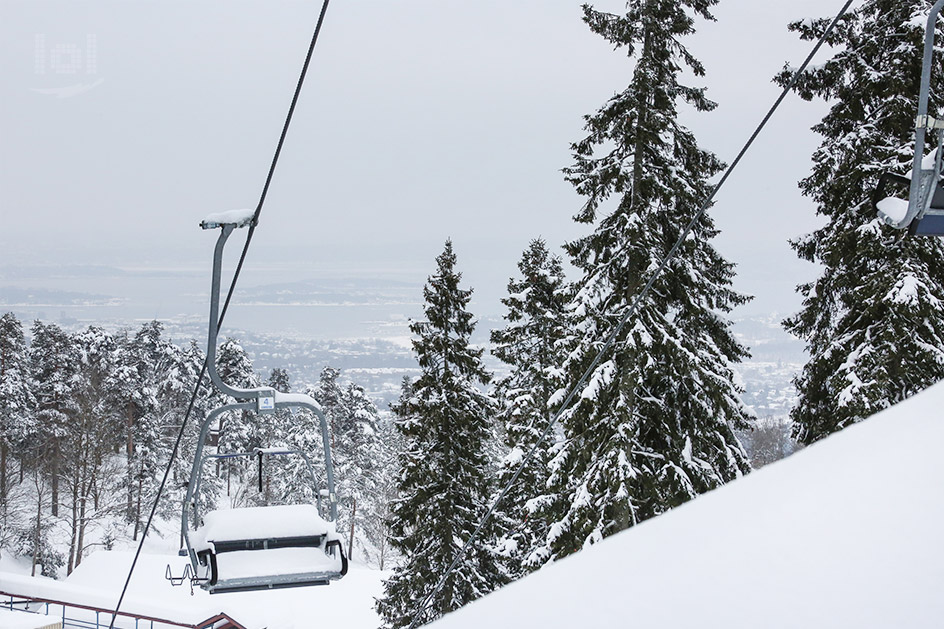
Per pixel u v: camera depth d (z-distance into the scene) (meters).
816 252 16.22
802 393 16.36
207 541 10.86
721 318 17.23
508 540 21.67
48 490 59.94
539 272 26.69
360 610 42.88
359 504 66.94
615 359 16.19
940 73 14.40
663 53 16.20
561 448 17.86
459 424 23.31
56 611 28.56
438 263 23.72
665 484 16.39
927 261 14.30
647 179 15.82
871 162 14.39
